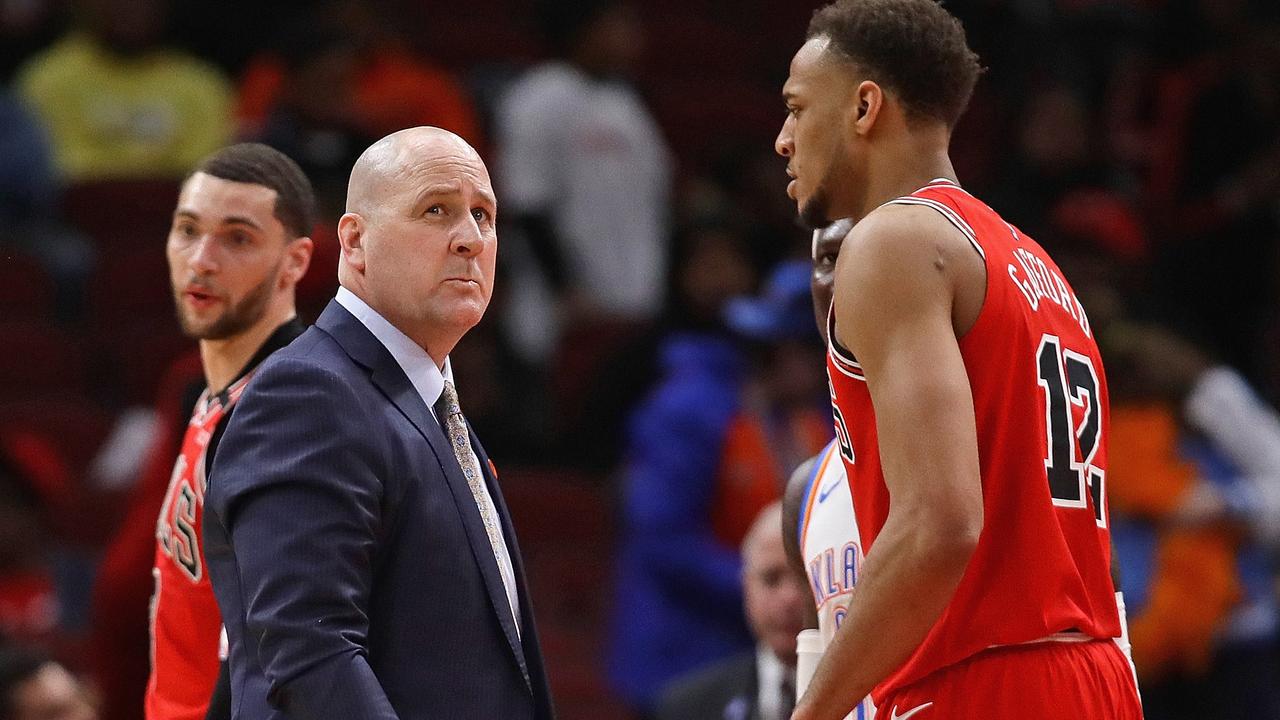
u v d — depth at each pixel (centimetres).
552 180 2830
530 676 975
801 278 1903
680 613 1867
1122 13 3438
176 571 1141
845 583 984
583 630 2477
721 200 2567
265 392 905
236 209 1146
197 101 3025
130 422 2552
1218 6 3316
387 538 905
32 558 2080
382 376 932
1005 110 3334
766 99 3588
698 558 1858
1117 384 2134
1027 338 891
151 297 2823
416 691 897
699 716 1554
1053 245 2500
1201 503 2064
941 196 898
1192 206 3142
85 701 1525
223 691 968
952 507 822
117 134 2991
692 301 2255
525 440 2658
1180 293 3116
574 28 2897
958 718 878
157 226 2928
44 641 2042
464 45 3456
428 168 945
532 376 2703
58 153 2983
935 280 861
